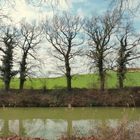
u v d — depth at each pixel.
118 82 90.50
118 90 88.44
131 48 85.94
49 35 88.50
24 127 49.09
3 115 68.12
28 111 76.19
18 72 90.62
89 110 76.94
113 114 66.62
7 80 90.50
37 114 69.88
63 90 89.50
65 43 88.69
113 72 91.19
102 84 88.69
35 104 85.19
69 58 89.25
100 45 86.00
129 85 92.38
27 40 89.38
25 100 85.81
